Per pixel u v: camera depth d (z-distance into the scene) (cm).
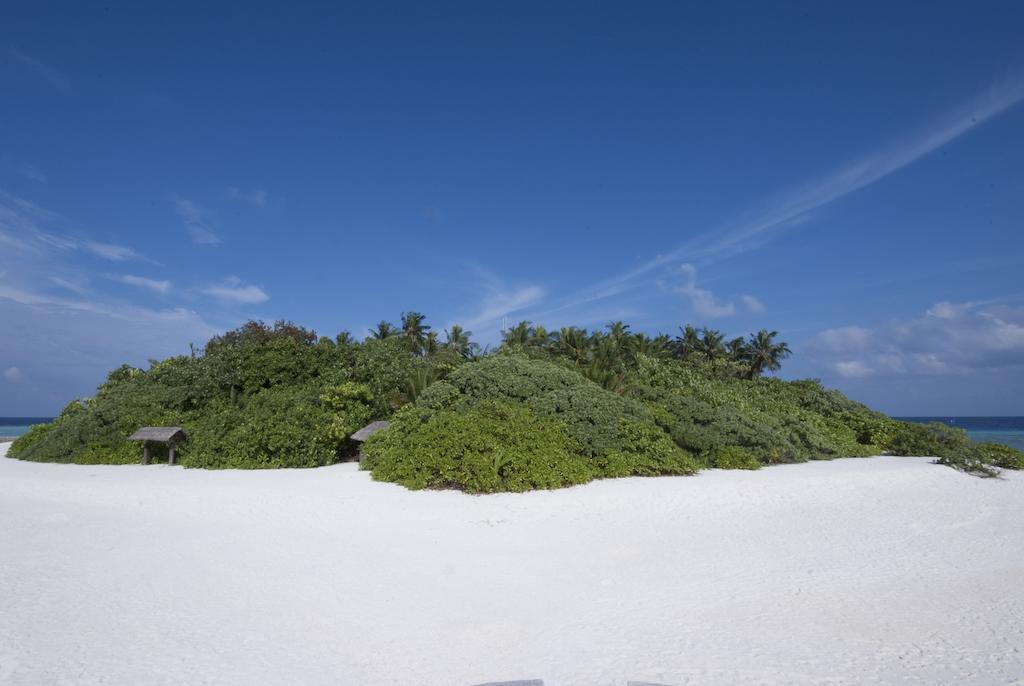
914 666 469
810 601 641
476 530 977
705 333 6006
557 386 1686
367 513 1078
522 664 475
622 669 463
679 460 1566
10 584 637
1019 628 555
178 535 898
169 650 490
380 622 575
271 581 691
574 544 900
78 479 1502
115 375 2761
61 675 435
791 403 2783
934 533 988
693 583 711
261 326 2578
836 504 1213
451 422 1471
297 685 436
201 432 1936
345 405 1977
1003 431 9806
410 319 5741
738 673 455
